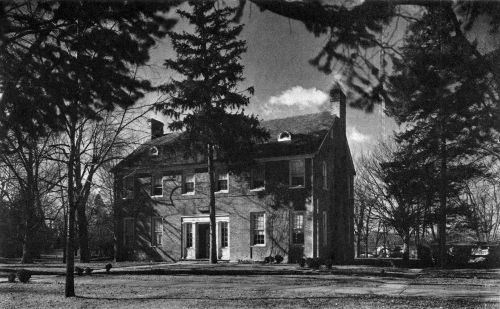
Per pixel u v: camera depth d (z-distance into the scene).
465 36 5.09
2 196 25.55
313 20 5.05
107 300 11.79
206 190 31.30
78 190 13.95
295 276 19.06
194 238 31.31
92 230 43.91
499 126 6.16
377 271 20.56
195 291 13.62
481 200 40.25
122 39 6.04
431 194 24.83
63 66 6.14
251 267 23.20
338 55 5.09
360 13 4.92
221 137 26.20
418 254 26.31
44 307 10.57
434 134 12.39
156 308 10.22
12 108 6.19
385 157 34.53
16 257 39.06
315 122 30.70
